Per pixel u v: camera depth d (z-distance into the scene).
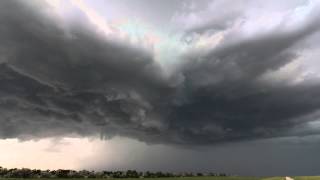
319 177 117.38
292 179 114.31
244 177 139.62
